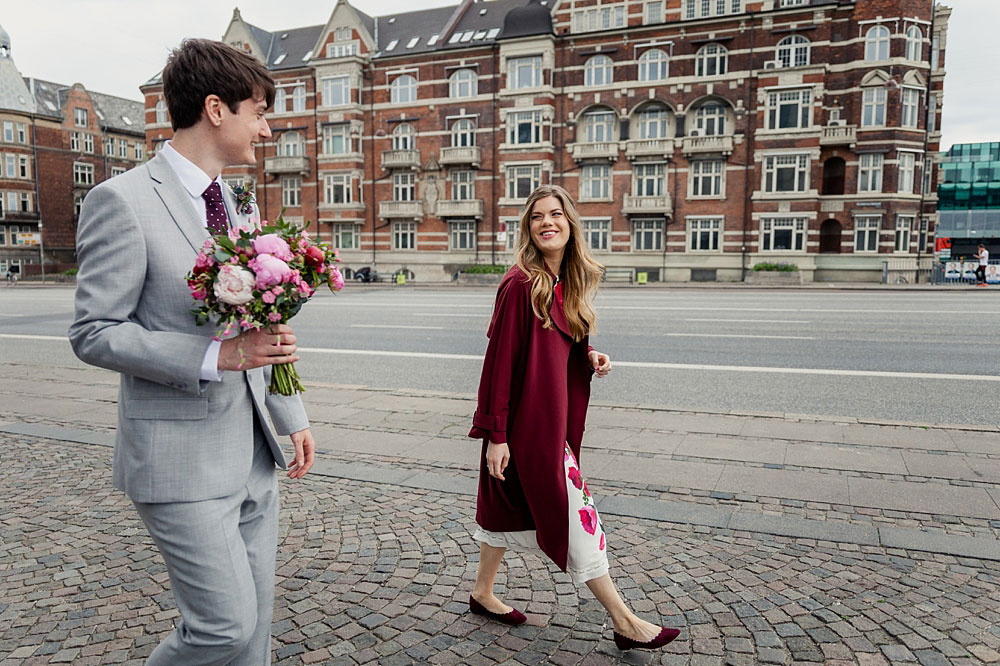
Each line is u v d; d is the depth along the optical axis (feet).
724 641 9.21
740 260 111.55
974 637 9.15
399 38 136.46
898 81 104.22
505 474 9.18
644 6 114.52
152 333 5.80
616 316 51.06
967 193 196.03
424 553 12.17
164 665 6.26
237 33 142.72
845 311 53.01
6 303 79.46
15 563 12.03
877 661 8.66
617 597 9.01
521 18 121.08
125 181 6.11
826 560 11.54
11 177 176.45
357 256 136.36
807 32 106.32
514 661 8.90
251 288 5.71
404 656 9.04
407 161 129.08
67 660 9.07
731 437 18.85
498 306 9.04
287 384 7.18
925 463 16.37
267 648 7.00
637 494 14.78
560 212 8.82
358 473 16.44
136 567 11.85
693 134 113.70
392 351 36.99
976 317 47.75
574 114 119.55
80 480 16.44
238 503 6.55
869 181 107.04
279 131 139.23
